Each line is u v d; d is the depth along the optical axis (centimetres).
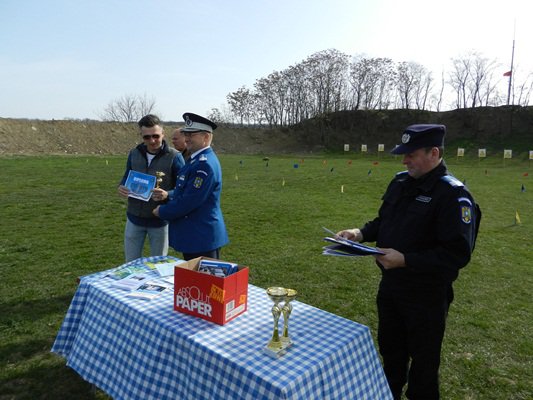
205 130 336
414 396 248
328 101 5075
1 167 1808
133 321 238
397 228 244
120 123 3897
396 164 2741
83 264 595
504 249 734
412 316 240
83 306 280
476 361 367
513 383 335
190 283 231
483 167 2705
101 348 249
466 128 4131
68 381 319
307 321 233
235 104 5669
